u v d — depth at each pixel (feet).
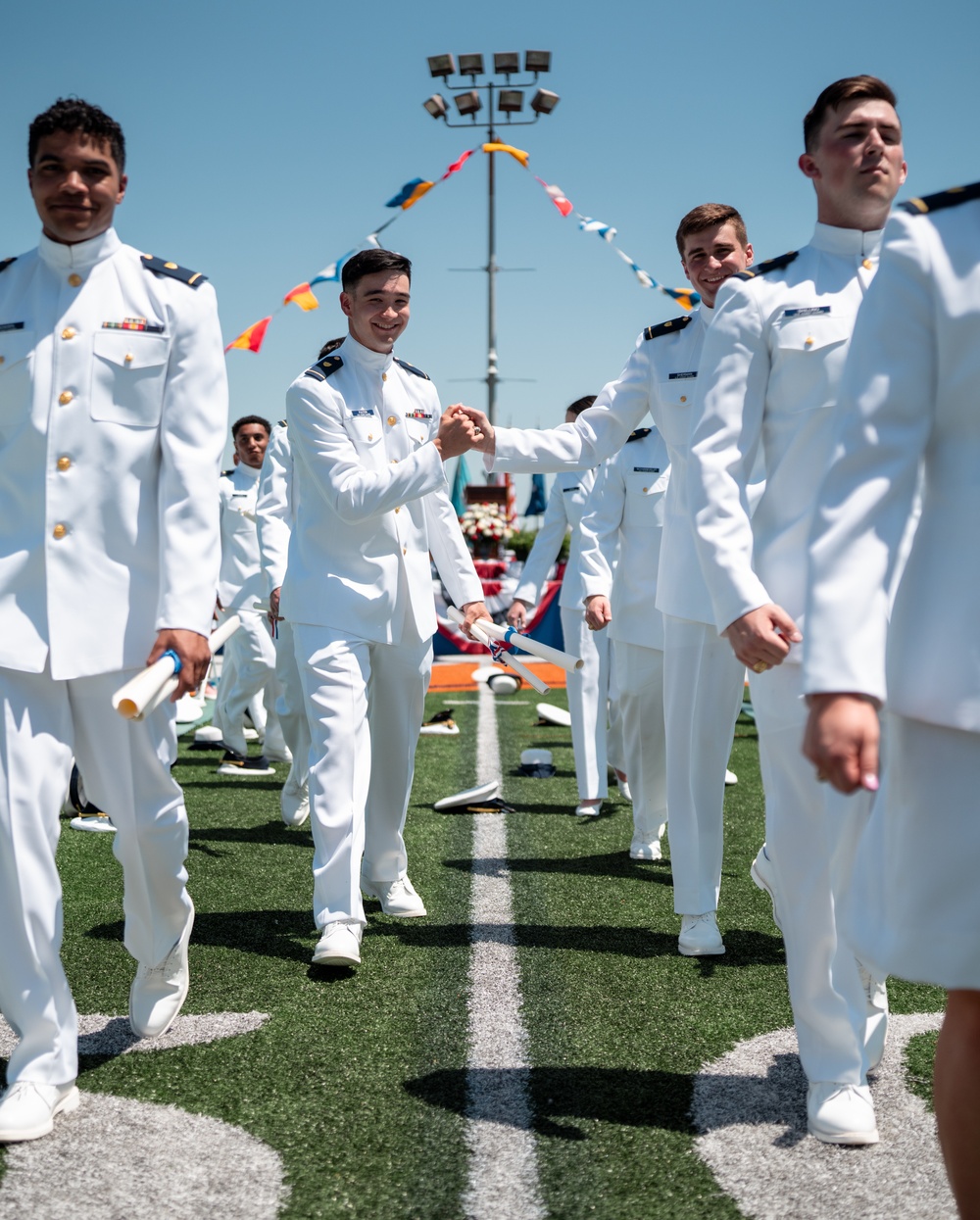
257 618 25.43
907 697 5.99
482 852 18.42
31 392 9.06
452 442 12.73
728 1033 10.78
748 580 8.73
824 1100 8.70
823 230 9.58
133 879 9.94
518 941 13.71
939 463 6.13
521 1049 10.37
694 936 13.19
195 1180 7.98
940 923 5.89
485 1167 8.19
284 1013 11.20
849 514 5.98
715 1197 7.77
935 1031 10.75
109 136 9.11
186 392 9.26
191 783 24.38
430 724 32.32
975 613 5.89
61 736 9.08
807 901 8.86
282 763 26.99
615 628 17.83
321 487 12.90
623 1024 10.99
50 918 8.88
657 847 18.01
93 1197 7.73
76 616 8.96
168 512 9.16
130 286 9.31
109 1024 10.87
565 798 23.16
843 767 5.73
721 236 13.00
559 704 38.60
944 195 6.15
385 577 13.32
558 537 22.26
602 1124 8.87
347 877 12.59
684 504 13.12
